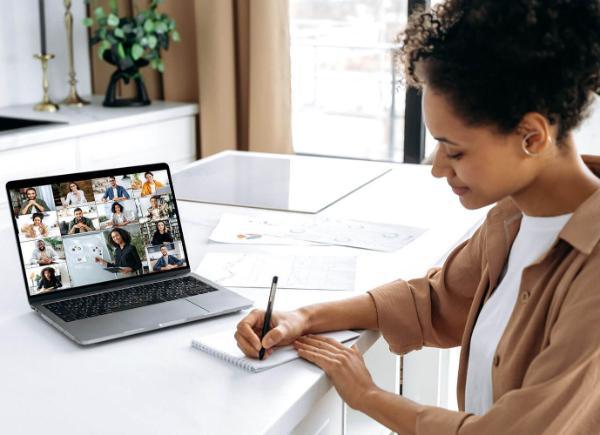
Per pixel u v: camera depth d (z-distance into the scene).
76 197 1.39
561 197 1.01
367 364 1.86
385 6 4.53
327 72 4.86
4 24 3.46
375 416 1.10
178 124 3.59
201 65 3.58
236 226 1.82
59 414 1.01
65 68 3.80
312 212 1.94
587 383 0.88
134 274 1.43
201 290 1.40
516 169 0.96
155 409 1.02
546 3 0.89
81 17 3.85
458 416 1.01
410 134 3.50
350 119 4.95
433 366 1.99
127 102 3.57
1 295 1.42
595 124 3.01
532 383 0.93
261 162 2.51
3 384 1.09
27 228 1.34
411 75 1.03
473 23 0.91
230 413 1.01
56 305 1.33
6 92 3.52
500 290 1.14
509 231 1.14
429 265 1.57
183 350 1.20
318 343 1.21
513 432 0.93
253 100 3.52
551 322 0.95
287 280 1.49
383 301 1.33
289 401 1.05
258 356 1.16
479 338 1.15
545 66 0.90
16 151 2.86
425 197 2.09
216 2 3.50
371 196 2.10
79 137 3.10
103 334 1.22
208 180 2.26
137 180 1.45
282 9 3.46
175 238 1.48
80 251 1.39
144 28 3.37
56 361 1.16
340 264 1.57
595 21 0.91
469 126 0.93
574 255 0.96
